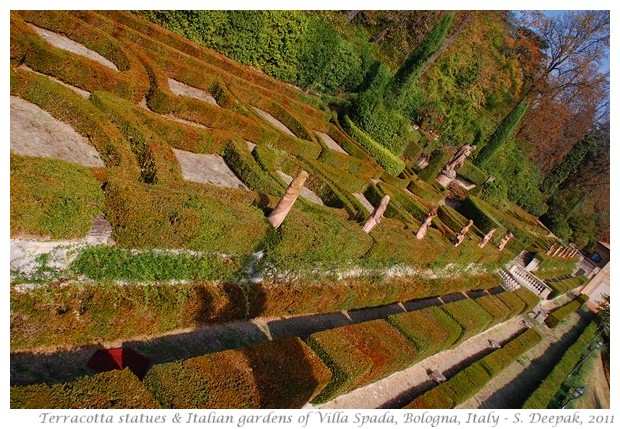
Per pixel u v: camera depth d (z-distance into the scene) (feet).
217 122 65.41
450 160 147.02
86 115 41.39
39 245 25.75
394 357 41.63
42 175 26.76
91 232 28.30
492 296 88.63
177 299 32.71
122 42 64.23
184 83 73.36
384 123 114.73
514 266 130.82
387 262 59.16
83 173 30.17
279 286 43.24
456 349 67.36
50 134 38.55
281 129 82.48
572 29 234.58
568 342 114.83
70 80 49.29
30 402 19.94
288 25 103.76
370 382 42.80
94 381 21.98
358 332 41.88
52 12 56.85
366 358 37.35
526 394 71.31
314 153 82.99
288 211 42.37
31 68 47.01
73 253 27.68
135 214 29.48
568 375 86.43
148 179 40.29
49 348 26.40
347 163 91.35
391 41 167.53
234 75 89.71
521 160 229.86
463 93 198.39
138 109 49.08
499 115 229.45
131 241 30.14
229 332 37.37
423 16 172.14
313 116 104.01
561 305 144.36
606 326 144.66
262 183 54.90
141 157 41.93
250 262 39.42
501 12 229.25
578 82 239.91
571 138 249.14
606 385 112.06
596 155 248.52
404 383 50.39
